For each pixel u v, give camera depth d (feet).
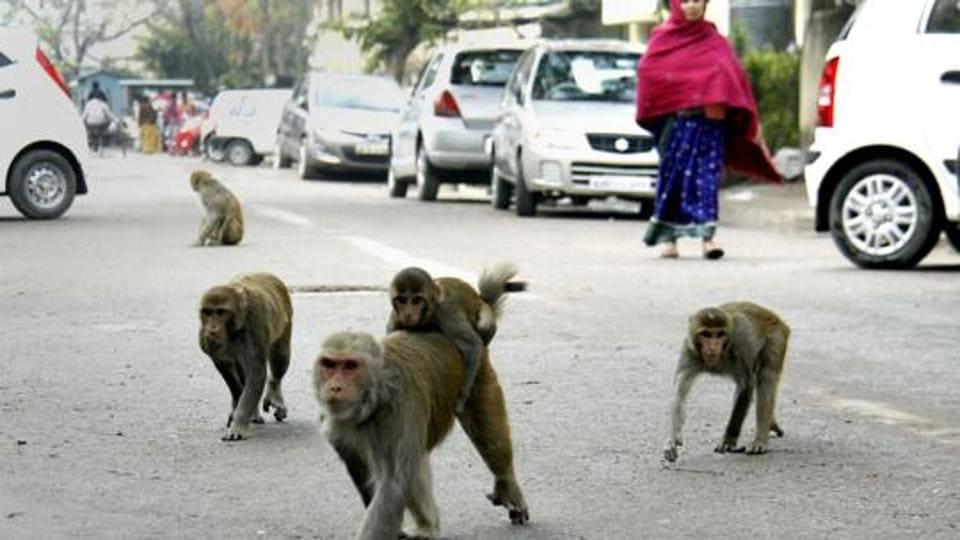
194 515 24.88
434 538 22.45
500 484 24.25
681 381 28.73
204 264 58.54
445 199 102.01
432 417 21.63
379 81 133.18
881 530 24.13
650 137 80.79
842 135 57.82
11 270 57.16
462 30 180.45
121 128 215.31
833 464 28.45
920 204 56.95
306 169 128.47
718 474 27.78
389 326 22.80
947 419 32.22
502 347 40.52
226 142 176.35
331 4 278.26
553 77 84.84
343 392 20.12
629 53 86.48
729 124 62.75
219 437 30.50
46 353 39.63
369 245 65.72
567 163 80.43
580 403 33.73
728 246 67.87
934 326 43.93
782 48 110.93
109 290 51.42
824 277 55.11
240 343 30.27
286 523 24.43
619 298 49.34
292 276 54.39
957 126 56.13
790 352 39.91
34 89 80.12
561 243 67.72
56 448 29.43
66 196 81.30
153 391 34.88
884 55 57.26
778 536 23.86
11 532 23.77
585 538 23.75
